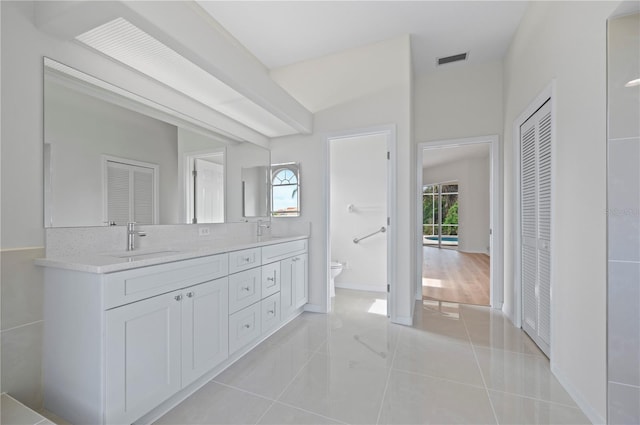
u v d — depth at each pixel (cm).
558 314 182
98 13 127
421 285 361
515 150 272
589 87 149
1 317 124
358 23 260
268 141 332
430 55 316
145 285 134
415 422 142
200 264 166
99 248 163
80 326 123
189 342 158
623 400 130
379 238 398
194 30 162
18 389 129
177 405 155
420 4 237
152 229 196
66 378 127
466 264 598
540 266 221
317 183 313
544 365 197
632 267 129
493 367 194
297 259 289
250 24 261
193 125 230
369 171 404
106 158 168
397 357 208
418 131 361
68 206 149
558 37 183
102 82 166
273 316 244
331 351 218
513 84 281
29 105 134
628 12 129
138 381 130
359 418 145
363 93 295
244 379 180
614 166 132
